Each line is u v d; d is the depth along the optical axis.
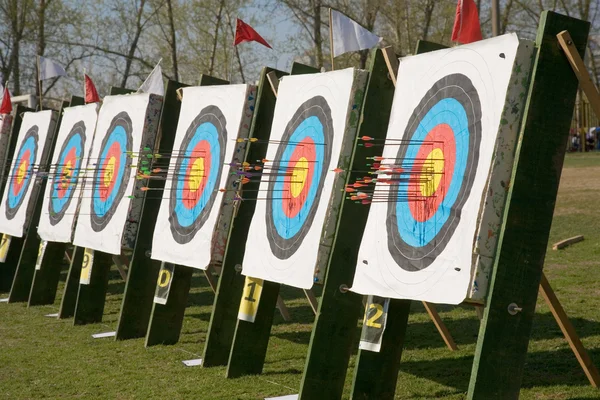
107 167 7.61
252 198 5.86
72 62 21.44
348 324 4.71
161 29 21.61
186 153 6.51
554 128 3.60
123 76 21.64
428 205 4.07
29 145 9.92
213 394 4.96
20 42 20.73
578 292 7.10
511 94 3.62
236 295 5.83
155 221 6.95
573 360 5.15
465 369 5.22
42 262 8.81
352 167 4.73
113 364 5.90
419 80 4.38
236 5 21.02
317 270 4.77
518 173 3.56
